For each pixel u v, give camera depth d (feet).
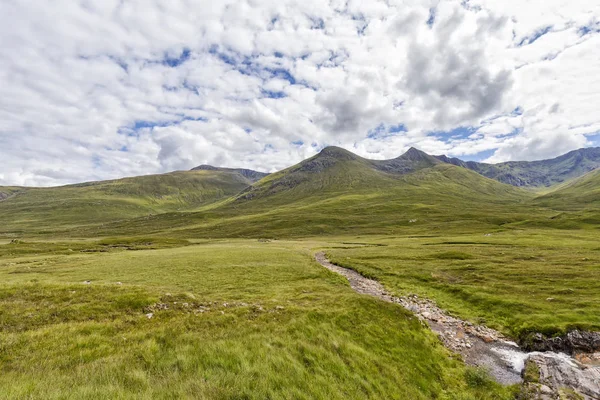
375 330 76.13
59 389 36.32
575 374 64.08
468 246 283.18
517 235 369.91
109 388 37.42
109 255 241.96
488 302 117.29
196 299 85.46
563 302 109.81
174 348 51.93
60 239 609.83
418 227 543.39
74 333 56.39
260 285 125.29
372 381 54.13
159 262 188.55
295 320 69.97
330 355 57.36
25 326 61.26
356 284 153.38
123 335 57.11
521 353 80.94
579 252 225.97
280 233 572.10
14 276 146.41
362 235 492.54
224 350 51.52
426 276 163.22
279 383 45.34
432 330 92.22
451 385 62.44
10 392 35.17
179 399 37.24
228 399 39.52
